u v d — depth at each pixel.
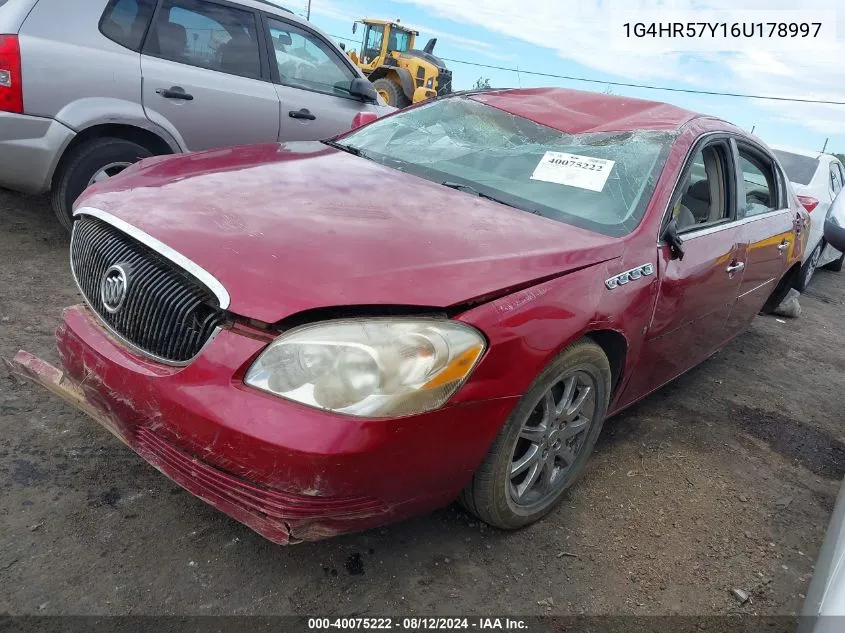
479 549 2.45
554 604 2.27
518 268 2.22
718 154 3.57
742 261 3.61
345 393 1.80
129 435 2.11
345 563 2.27
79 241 2.45
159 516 2.33
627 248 2.64
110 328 2.19
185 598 2.03
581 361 2.42
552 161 3.07
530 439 2.42
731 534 2.84
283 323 1.85
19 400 2.80
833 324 6.86
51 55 4.02
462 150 3.24
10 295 3.67
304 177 2.72
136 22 4.43
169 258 2.01
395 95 16.12
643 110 3.55
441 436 1.95
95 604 1.96
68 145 4.20
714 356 5.05
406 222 2.38
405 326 1.89
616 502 2.91
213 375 1.87
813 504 3.21
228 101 4.86
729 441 3.70
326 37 5.63
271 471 1.80
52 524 2.21
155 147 4.64
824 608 1.52
